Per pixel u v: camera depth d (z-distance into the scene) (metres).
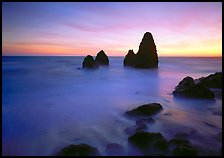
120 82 30.59
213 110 13.93
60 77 35.19
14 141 9.64
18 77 32.34
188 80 20.19
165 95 19.73
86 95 20.47
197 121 11.73
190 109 14.27
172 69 53.38
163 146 7.77
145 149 7.97
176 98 17.55
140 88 24.80
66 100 18.03
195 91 16.59
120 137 9.82
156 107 12.83
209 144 8.61
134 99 18.34
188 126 10.84
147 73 43.19
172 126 10.73
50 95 20.25
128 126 11.20
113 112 14.08
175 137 9.38
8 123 11.98
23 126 11.54
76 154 7.57
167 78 35.06
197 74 41.50
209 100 15.82
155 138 8.20
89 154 7.68
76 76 37.22
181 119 12.02
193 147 8.12
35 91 22.06
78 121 12.30
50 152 8.66
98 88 25.03
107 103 16.81
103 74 41.06
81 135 10.24
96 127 11.30
